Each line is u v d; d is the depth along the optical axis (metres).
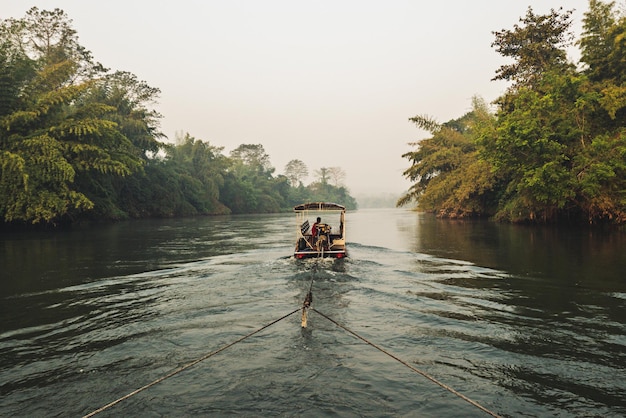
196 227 32.22
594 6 23.84
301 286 9.20
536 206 25.73
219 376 4.59
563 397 4.12
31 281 10.08
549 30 27.70
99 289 9.15
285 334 5.95
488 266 11.69
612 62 22.95
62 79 29.28
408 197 43.03
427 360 5.02
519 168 23.03
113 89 46.97
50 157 24.41
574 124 22.58
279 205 96.62
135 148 45.47
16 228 26.67
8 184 23.70
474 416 3.77
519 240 18.53
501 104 29.66
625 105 20.06
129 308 7.53
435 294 8.38
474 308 7.31
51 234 24.61
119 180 43.88
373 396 4.11
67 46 37.81
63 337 6.01
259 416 3.76
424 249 15.97
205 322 6.62
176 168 60.06
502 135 22.55
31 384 4.52
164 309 7.44
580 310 7.13
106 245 18.36
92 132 27.64
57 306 7.72
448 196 38.81
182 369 4.75
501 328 6.20
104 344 5.71
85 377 4.68
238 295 8.44
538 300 7.84
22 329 6.39
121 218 42.16
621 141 19.95
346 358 5.06
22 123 25.38
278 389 4.27
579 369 4.75
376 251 15.42
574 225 25.17
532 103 22.98
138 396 4.18
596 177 20.30
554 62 28.11
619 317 6.72
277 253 15.26
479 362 4.96
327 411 3.83
